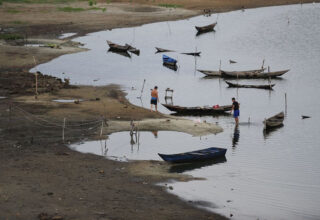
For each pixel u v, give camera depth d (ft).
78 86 225.76
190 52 330.75
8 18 424.05
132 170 123.85
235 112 170.60
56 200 100.68
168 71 273.75
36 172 117.70
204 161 133.59
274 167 129.39
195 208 102.47
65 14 454.40
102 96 205.36
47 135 150.51
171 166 128.67
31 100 191.83
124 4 513.45
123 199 104.17
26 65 272.51
